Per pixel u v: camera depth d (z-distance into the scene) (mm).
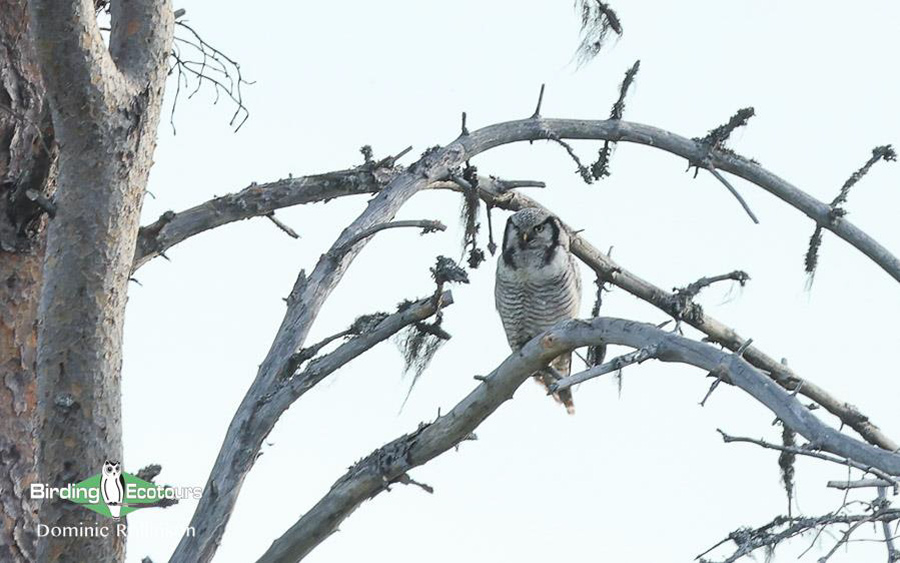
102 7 12508
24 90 11656
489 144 15039
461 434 11938
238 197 13844
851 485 8516
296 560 12703
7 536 11180
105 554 10164
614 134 15492
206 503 12109
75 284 9945
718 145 15609
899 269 15531
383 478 12242
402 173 14391
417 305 12344
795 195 15695
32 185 11336
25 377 11484
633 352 9555
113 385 10164
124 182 10047
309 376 12438
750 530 9594
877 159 15594
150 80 10180
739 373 9164
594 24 14336
